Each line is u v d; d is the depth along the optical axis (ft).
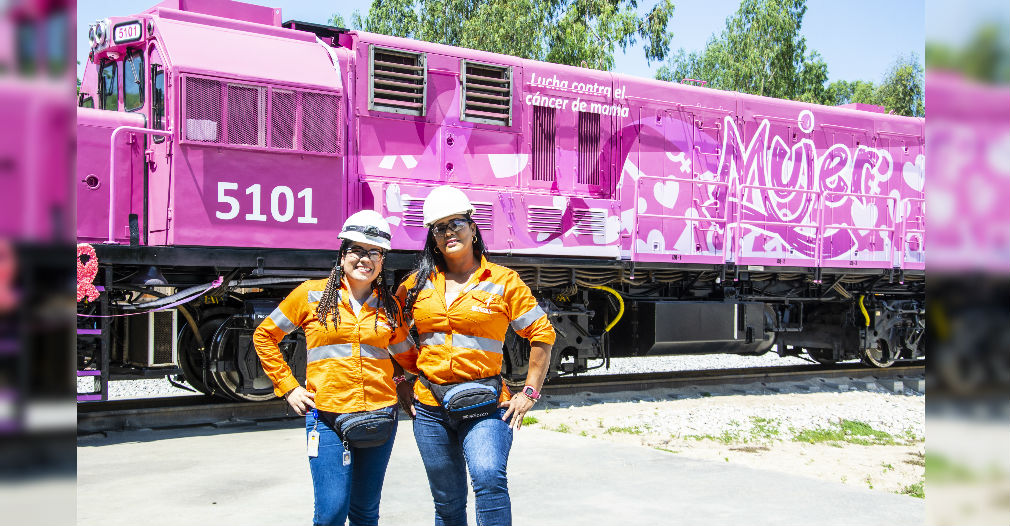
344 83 29.30
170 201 25.50
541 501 17.34
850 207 42.24
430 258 12.69
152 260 25.12
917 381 42.65
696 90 38.32
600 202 34.32
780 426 29.35
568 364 38.22
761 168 39.78
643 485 18.75
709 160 38.32
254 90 26.55
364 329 11.83
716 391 37.78
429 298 12.41
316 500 11.60
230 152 26.27
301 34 28.81
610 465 20.85
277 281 27.86
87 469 20.39
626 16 96.84
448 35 107.14
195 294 26.58
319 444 11.68
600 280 35.94
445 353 12.29
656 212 36.68
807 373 42.37
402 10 108.47
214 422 27.04
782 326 42.57
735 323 38.70
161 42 26.11
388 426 11.82
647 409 32.37
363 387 11.75
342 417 11.55
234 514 16.26
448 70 31.55
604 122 35.68
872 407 34.55
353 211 29.19
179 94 25.35
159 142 26.25
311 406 11.73
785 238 40.11
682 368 50.90
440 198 12.32
